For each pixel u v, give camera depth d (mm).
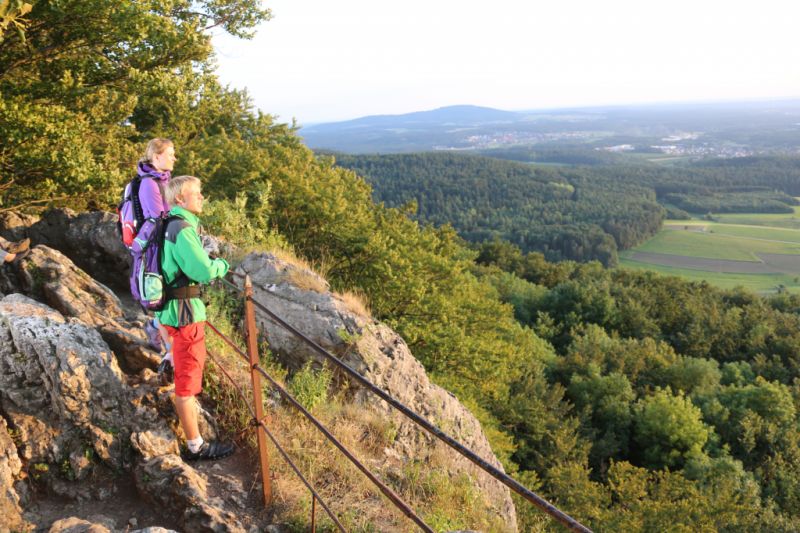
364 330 6730
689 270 199875
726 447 46312
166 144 3801
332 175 21750
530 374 47094
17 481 3268
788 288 176125
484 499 6406
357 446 5340
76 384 3594
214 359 4559
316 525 3779
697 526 23719
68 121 11109
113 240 7156
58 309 4496
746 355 78250
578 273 106000
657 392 52156
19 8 8055
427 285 19859
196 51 14523
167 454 3695
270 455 4156
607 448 45969
